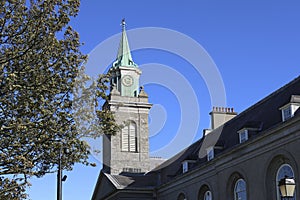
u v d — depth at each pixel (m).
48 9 19.34
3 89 19.11
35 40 19.33
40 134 19.72
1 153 19.08
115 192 51.31
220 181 35.81
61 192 21.62
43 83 19.69
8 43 19.22
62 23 19.66
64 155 20.67
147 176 53.75
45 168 20.92
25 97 19.50
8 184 19.25
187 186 42.09
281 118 30.84
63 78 20.02
